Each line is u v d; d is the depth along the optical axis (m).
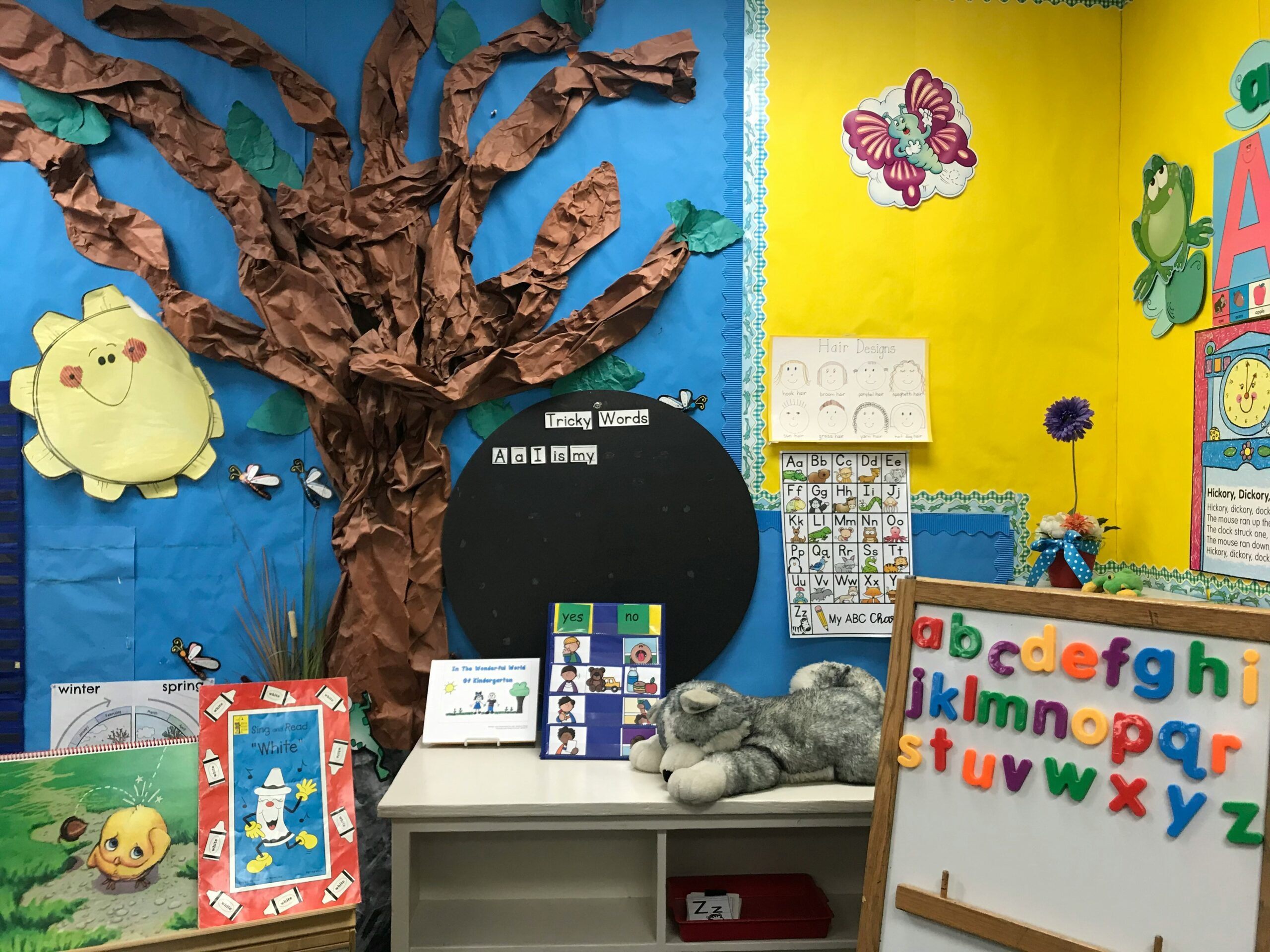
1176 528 1.62
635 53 1.74
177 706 1.67
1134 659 1.01
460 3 1.73
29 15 1.60
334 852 1.20
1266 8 1.40
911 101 1.79
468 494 1.73
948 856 1.09
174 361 1.66
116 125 1.65
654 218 1.77
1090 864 1.00
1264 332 1.40
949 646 1.14
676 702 1.49
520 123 1.74
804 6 1.77
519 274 1.73
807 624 1.76
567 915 1.53
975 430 1.81
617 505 1.75
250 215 1.66
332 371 1.67
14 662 1.62
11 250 1.62
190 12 1.64
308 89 1.68
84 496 1.65
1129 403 1.78
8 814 1.09
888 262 1.79
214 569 1.68
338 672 1.69
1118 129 1.81
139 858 1.12
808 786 1.48
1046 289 1.81
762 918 1.47
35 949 1.05
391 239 1.70
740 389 1.78
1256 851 0.91
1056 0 1.81
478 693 1.66
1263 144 1.40
